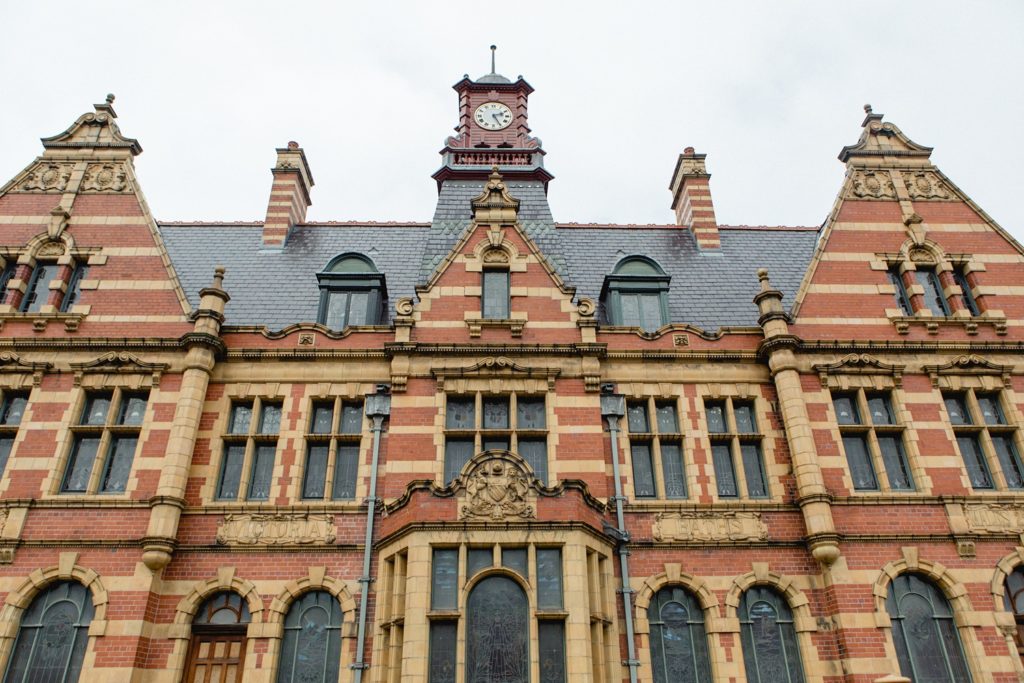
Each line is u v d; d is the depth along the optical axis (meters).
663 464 14.39
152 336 14.73
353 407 14.69
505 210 16.72
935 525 13.61
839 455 14.18
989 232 17.17
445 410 14.27
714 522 13.56
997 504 13.85
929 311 15.96
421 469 13.55
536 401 14.59
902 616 12.96
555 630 11.16
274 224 19.20
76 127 17.45
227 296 15.30
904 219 17.17
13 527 12.73
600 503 12.95
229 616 12.63
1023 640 12.94
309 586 12.71
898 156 18.25
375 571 12.73
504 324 15.07
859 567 13.11
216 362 14.69
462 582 11.27
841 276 16.33
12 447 13.66
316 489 13.86
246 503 13.27
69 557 12.57
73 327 14.80
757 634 12.91
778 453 14.34
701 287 17.73
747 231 20.48
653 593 13.02
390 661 11.38
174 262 17.88
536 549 11.66
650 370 14.99
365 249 18.92
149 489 13.22
